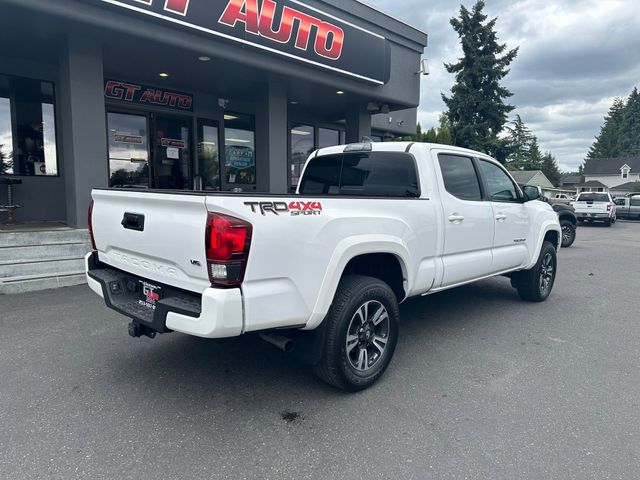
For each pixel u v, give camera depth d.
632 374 3.80
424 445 2.73
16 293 5.84
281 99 9.69
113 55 7.73
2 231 6.62
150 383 3.48
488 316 5.44
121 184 9.82
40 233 6.52
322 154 5.09
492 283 7.39
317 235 3.00
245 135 11.89
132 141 9.91
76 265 6.59
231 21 7.44
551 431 2.91
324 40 8.89
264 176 9.80
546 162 79.12
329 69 9.20
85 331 4.54
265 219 2.71
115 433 2.80
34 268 6.23
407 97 11.66
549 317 5.43
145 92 9.80
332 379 3.25
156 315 2.86
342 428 2.90
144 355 4.00
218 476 2.42
